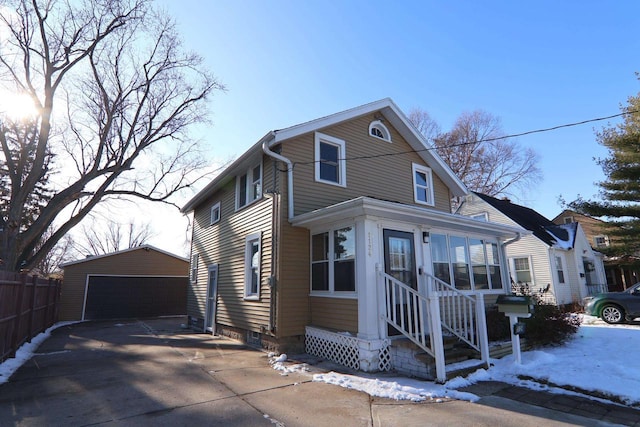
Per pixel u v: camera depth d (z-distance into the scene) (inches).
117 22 496.7
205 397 186.5
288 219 315.6
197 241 552.1
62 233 470.0
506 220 657.6
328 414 161.9
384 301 251.8
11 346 283.7
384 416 158.9
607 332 355.6
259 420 155.1
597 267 732.7
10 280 276.5
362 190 379.9
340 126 377.4
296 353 299.9
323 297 296.8
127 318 695.1
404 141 443.5
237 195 418.9
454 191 488.4
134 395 190.1
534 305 314.5
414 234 299.1
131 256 724.7
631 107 608.7
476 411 163.9
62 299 649.0
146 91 542.0
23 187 423.2
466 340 245.9
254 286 359.9
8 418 157.1
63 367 257.8
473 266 350.3
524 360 250.4
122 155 518.9
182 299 758.5
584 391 191.6
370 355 237.0
